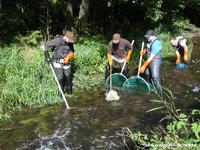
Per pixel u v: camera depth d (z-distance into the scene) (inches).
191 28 444.5
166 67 287.6
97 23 354.3
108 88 242.4
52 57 231.8
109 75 246.4
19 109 217.0
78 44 281.0
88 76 255.8
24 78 230.8
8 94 219.5
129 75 266.5
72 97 230.8
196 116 201.9
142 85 235.9
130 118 204.1
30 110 216.1
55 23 332.5
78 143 181.5
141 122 199.2
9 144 181.9
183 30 433.4
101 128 194.2
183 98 228.4
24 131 193.3
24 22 311.9
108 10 371.6
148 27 386.6
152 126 194.2
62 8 335.3
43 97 223.0
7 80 229.1
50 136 187.8
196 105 218.1
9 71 237.0
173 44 286.8
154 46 233.3
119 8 382.0
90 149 176.6
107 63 250.5
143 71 235.3
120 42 239.3
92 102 224.2
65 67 229.1
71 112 212.1
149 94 232.8
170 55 320.5
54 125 198.1
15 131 193.6
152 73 238.2
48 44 222.5
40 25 321.1
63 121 202.1
